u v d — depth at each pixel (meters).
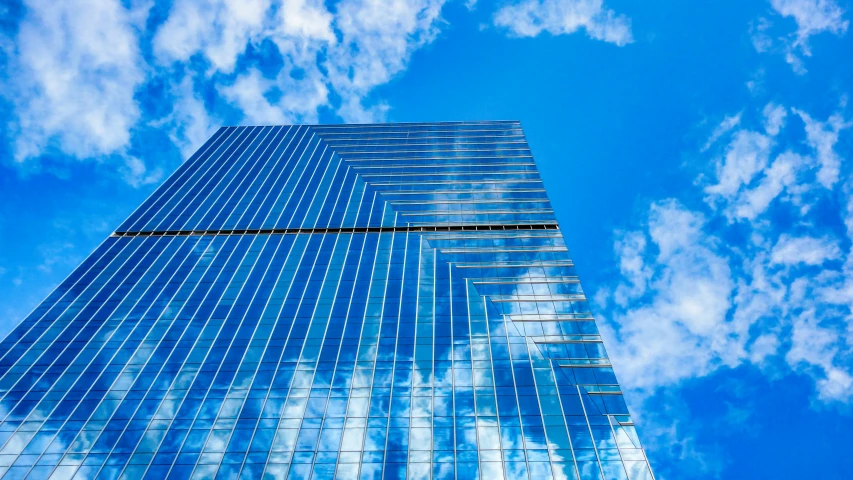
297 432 47.75
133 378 54.69
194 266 74.62
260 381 53.91
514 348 57.25
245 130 120.31
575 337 58.91
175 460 45.34
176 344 59.50
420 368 54.78
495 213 86.88
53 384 54.03
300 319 63.03
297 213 87.94
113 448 46.56
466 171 100.44
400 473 43.62
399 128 121.19
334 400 51.16
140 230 84.38
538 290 67.69
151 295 68.38
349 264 74.12
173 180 98.44
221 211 88.81
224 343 59.50
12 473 44.28
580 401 50.09
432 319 62.28
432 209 88.25
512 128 119.38
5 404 51.38
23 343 59.91
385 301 65.94
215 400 51.62
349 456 45.25
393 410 49.66
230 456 45.62
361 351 57.50
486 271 72.06
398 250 77.38
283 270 73.19
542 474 43.06
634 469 43.41
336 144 112.94
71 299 67.81
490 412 49.03
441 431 47.31
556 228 82.81
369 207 89.06
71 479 43.81
